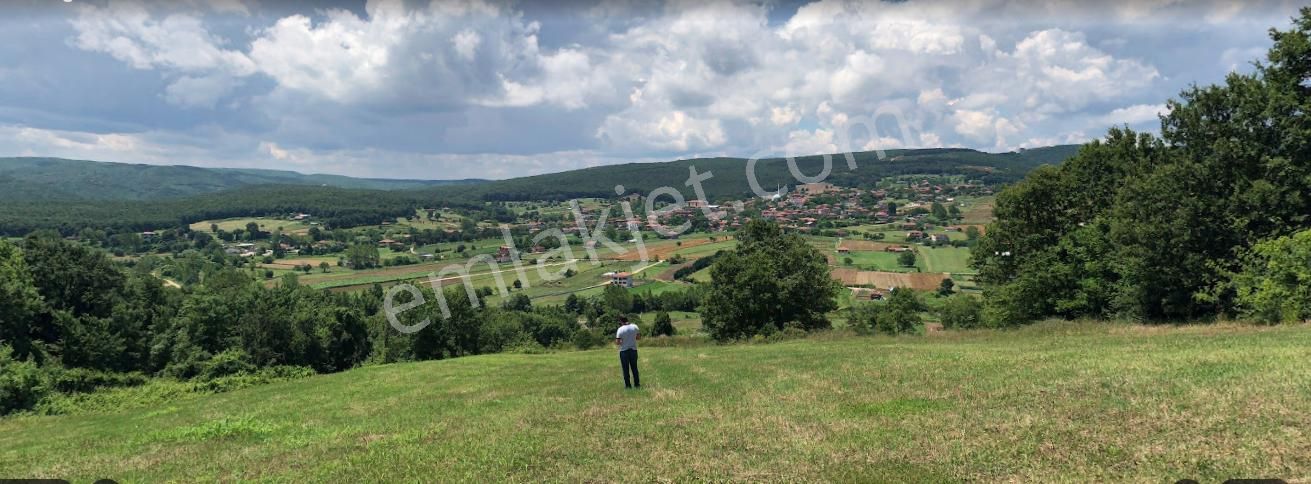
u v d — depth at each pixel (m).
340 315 63.75
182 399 31.67
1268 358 11.93
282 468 9.60
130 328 60.47
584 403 14.27
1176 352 14.48
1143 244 32.44
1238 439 7.23
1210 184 30.83
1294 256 23.94
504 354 48.28
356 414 15.91
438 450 9.97
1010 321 42.31
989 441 8.15
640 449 9.20
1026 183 43.66
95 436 16.72
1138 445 7.40
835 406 11.56
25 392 32.31
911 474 7.16
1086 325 29.09
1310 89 29.70
